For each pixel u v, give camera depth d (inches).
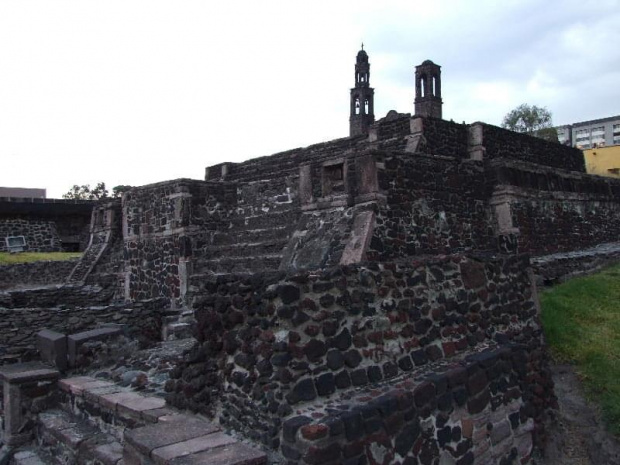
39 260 789.9
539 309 299.6
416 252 371.2
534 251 474.3
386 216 354.6
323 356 172.6
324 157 579.5
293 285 169.5
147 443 166.7
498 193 456.4
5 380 280.4
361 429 158.2
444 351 216.2
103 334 314.3
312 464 145.5
